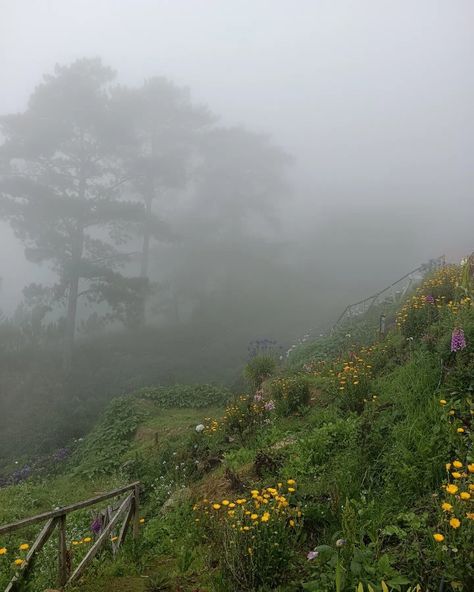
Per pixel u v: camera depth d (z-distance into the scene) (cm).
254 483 626
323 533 441
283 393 933
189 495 726
